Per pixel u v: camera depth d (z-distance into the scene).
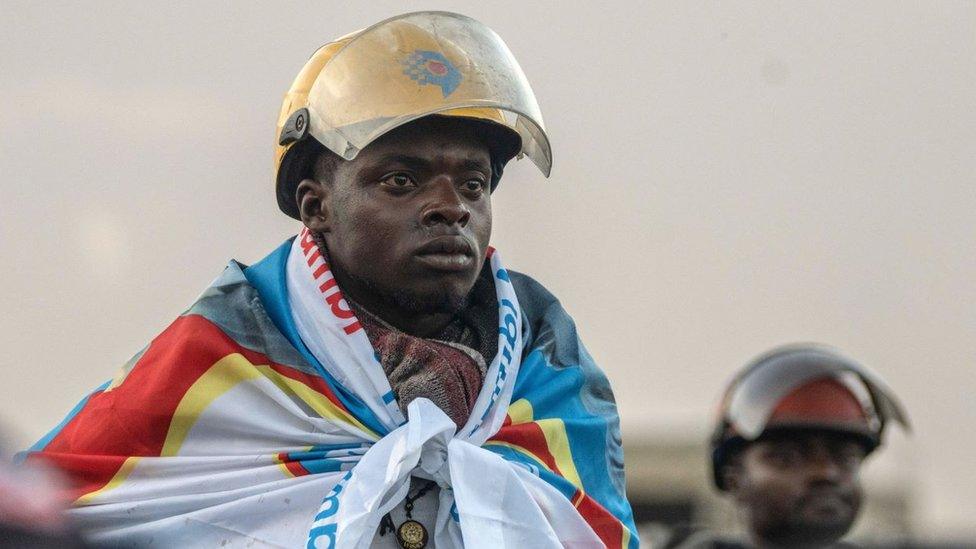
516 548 11.03
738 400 17.03
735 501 17.20
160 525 11.09
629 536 12.08
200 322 11.72
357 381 11.58
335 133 11.55
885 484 20.77
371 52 11.65
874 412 16.97
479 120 11.70
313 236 12.07
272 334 11.76
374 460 11.03
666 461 22.94
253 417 11.46
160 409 11.38
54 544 5.18
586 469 12.27
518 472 11.52
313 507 11.25
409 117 11.33
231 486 11.30
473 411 11.73
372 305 11.86
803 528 16.72
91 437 11.40
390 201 11.51
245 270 12.37
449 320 12.16
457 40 11.71
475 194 11.71
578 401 12.52
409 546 11.16
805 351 17.16
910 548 19.91
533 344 12.69
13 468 5.31
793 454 16.80
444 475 11.30
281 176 12.18
